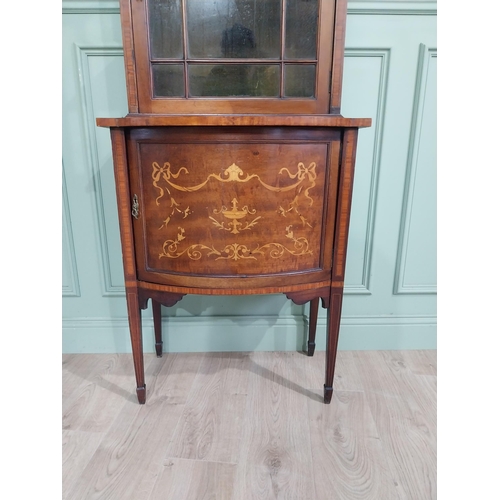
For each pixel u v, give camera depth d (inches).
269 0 35.8
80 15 43.4
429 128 47.1
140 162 34.5
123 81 45.5
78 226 49.9
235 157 33.0
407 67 45.1
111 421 40.2
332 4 35.2
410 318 53.4
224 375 48.2
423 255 51.6
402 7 43.1
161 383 46.6
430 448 36.5
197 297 52.6
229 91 37.5
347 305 53.2
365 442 37.2
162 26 35.9
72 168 48.0
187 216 34.9
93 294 52.5
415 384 46.4
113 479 33.1
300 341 53.7
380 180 48.7
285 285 36.8
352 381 46.9
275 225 35.0
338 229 36.2
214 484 32.5
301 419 40.3
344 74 45.4
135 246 37.5
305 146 33.5
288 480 32.9
